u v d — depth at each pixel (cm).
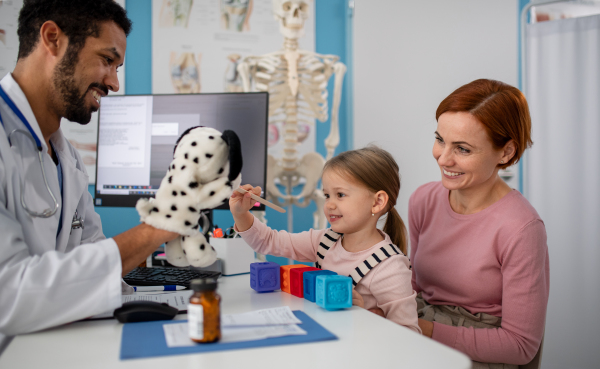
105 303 68
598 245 214
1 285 65
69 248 99
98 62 86
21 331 65
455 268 105
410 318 90
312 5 271
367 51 263
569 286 219
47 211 80
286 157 235
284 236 117
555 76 226
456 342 94
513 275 94
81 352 57
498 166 103
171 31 251
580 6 271
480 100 94
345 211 102
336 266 105
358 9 263
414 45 266
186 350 56
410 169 264
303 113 246
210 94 144
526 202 103
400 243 119
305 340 60
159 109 147
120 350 57
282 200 233
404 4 267
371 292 95
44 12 82
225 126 143
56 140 97
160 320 72
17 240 72
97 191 149
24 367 52
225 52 257
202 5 254
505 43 267
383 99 264
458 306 105
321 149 276
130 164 148
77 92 86
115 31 87
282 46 265
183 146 74
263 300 88
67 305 67
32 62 85
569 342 216
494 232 99
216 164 72
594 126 218
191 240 74
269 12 262
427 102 266
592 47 220
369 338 62
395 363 53
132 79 248
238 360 54
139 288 100
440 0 268
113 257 69
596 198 216
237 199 107
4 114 82
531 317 92
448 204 112
